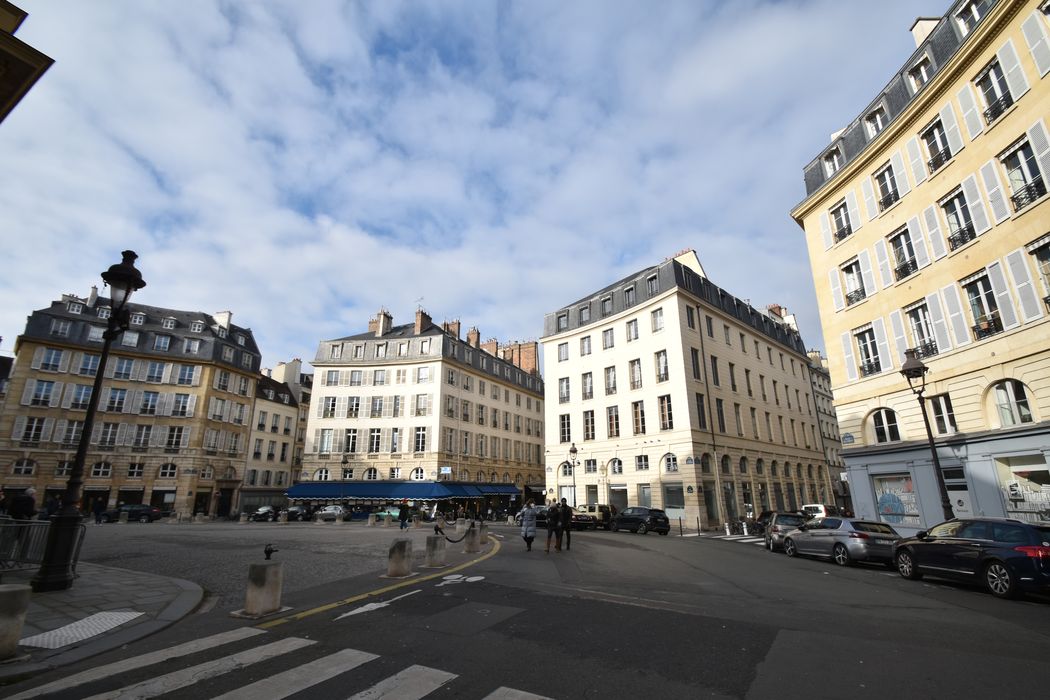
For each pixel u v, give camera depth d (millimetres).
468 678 4539
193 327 48250
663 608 7340
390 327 50594
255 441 51656
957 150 16672
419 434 43031
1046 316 13875
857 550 13383
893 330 18891
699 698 4152
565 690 4293
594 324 38062
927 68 18188
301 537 19312
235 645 5434
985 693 4293
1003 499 14766
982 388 15555
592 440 36406
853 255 20891
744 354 38344
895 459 18203
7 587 4988
